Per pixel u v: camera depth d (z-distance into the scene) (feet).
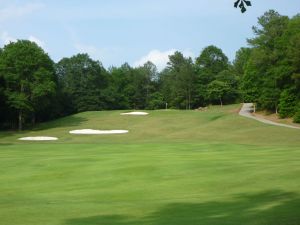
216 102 398.83
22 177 70.33
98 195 56.18
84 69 375.66
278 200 48.93
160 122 224.53
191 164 75.51
